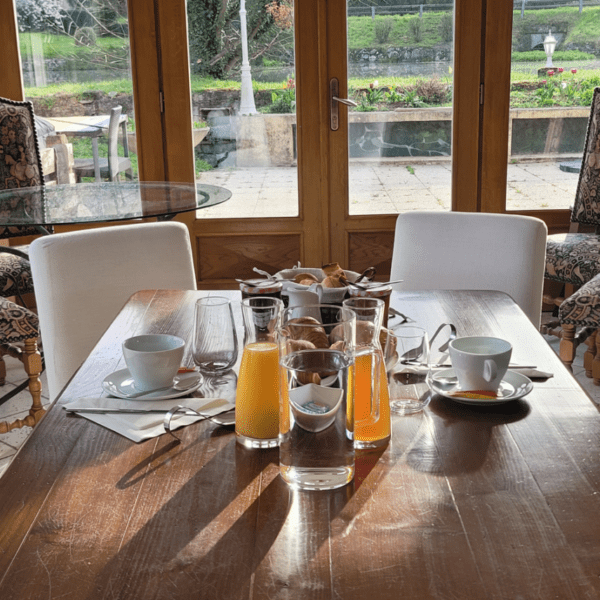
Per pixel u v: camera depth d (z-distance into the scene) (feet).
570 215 12.45
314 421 2.99
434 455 3.33
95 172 12.72
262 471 3.21
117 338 5.08
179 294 6.27
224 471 3.22
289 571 2.53
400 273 7.16
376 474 3.17
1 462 7.97
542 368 4.35
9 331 8.12
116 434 3.61
